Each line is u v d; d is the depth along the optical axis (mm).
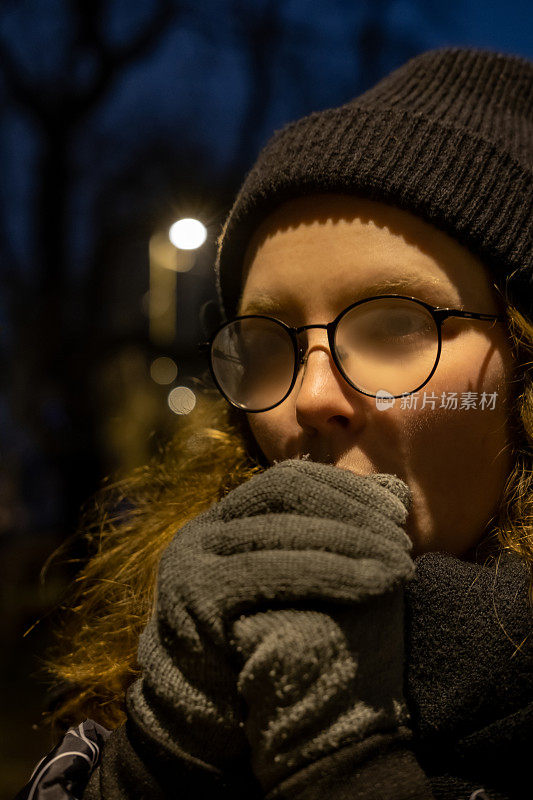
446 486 965
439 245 984
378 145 1011
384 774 774
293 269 1021
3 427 7801
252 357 1080
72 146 10242
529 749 838
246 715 823
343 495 886
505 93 1138
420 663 873
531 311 1007
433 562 905
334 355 968
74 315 10344
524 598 878
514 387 1009
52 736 1216
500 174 1012
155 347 10023
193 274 9828
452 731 850
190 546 900
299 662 764
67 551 1452
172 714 843
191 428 1431
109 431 7398
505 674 848
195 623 831
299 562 808
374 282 976
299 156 1035
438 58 1170
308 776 758
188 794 831
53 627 1336
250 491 908
